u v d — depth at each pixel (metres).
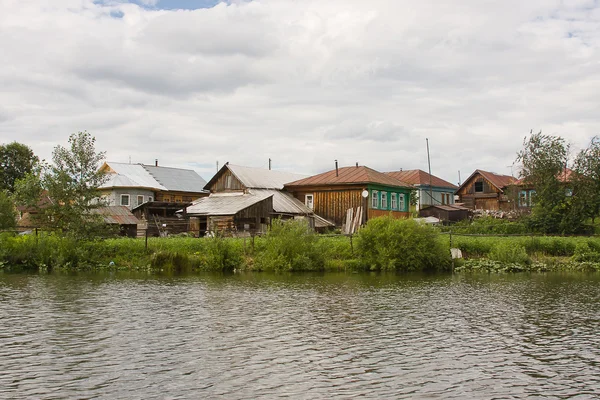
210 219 55.56
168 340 18.23
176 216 68.06
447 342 18.17
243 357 16.30
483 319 21.88
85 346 17.42
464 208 75.19
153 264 40.09
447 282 33.78
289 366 15.48
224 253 40.59
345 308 24.23
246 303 25.47
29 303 25.14
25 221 64.44
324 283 33.00
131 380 14.23
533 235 50.09
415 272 40.09
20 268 40.72
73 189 42.94
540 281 34.41
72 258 41.22
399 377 14.58
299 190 66.00
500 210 75.44
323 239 42.41
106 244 42.81
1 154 93.31
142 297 27.12
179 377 14.49
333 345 17.69
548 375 14.82
